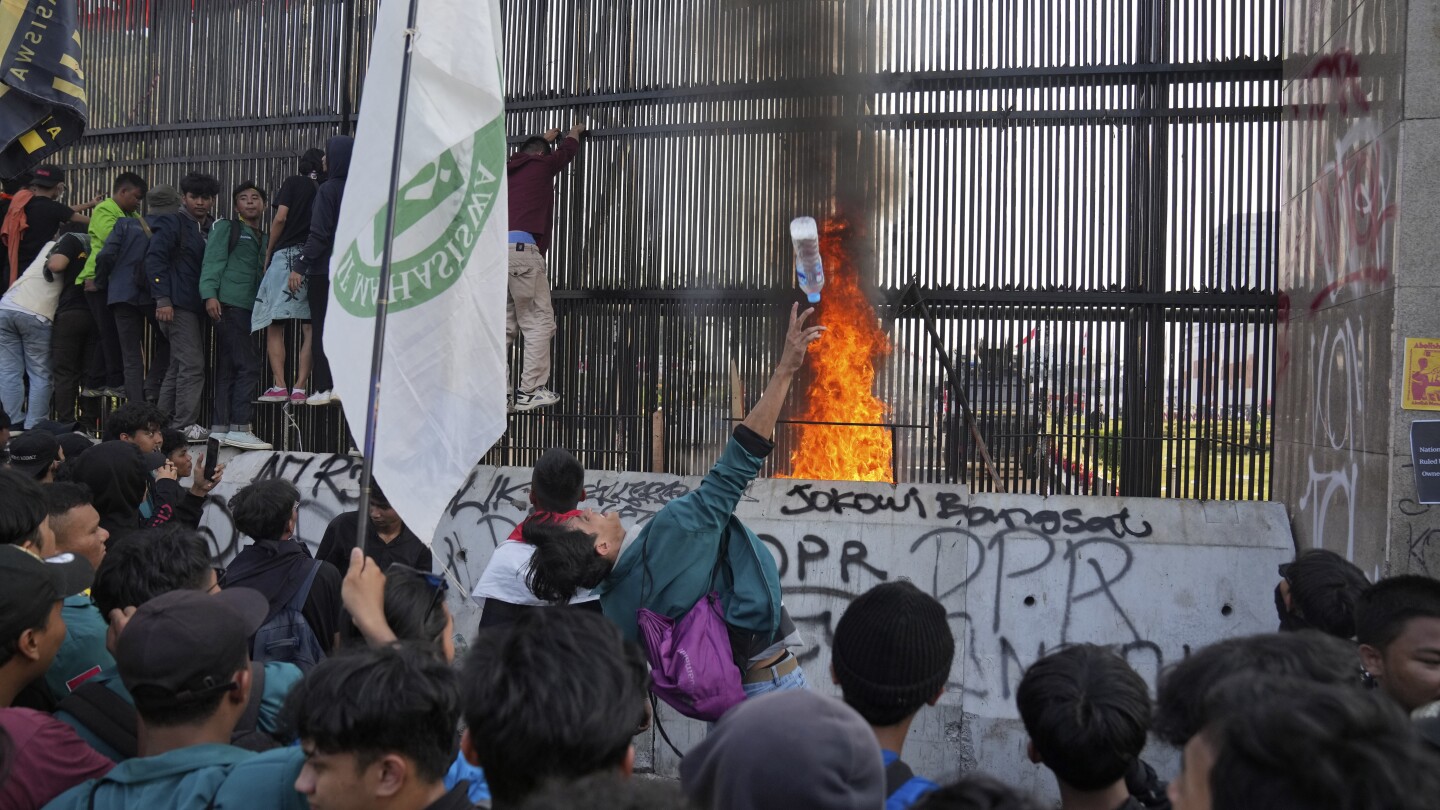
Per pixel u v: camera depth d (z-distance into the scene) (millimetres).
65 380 8898
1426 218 5594
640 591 3857
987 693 6352
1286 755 1336
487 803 2732
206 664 2381
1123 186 7418
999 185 7566
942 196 7641
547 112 8461
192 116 9352
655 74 8219
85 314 8898
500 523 7359
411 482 3580
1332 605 3836
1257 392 7266
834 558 6691
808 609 6605
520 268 7812
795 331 3979
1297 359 6945
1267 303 7270
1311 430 6676
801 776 1801
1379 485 5711
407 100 3689
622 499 7387
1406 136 5605
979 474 7418
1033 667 2479
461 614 7137
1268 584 6391
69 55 6488
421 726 2111
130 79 9570
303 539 7684
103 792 2320
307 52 9047
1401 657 2936
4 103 6348
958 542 6648
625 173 8227
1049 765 2367
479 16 3818
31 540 3400
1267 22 7324
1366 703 1404
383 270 3463
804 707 1911
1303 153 6965
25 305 8734
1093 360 7395
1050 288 7465
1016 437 7441
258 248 8578
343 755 2076
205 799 2266
